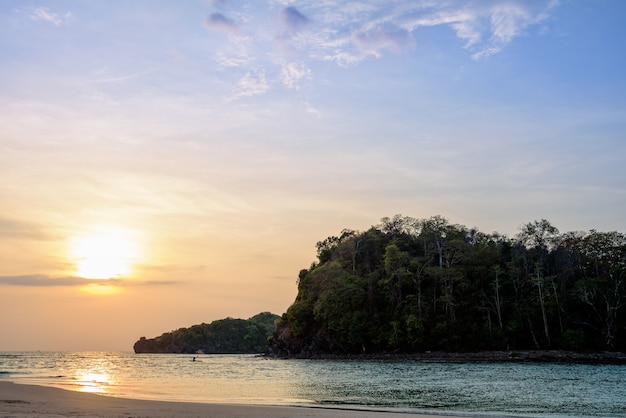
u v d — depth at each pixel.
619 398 31.22
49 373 57.22
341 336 115.38
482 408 25.89
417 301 111.56
